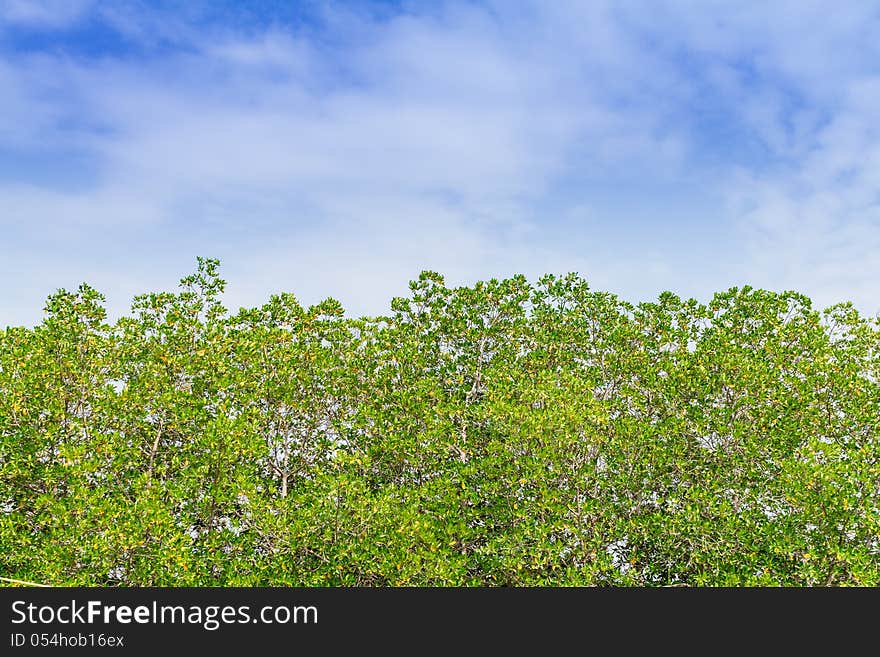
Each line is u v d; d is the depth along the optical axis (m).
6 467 15.24
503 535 15.40
